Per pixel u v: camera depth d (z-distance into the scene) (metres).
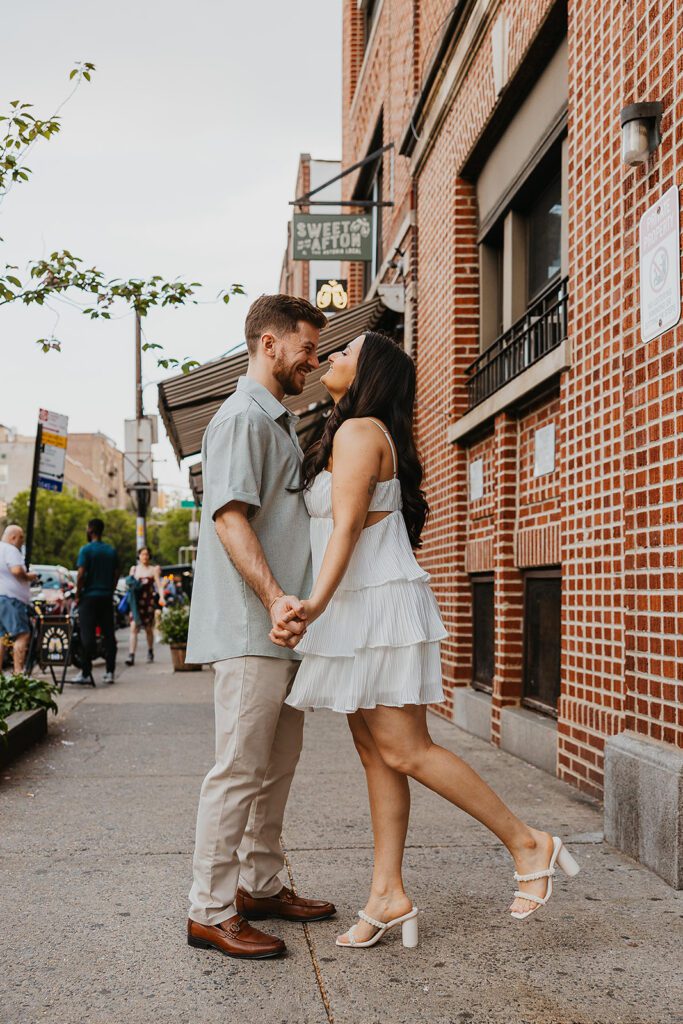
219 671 2.98
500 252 8.34
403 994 2.66
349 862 3.95
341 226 11.85
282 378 3.19
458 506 8.33
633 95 4.31
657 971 2.81
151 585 15.45
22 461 111.31
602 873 3.74
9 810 4.89
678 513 3.73
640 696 4.07
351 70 16.64
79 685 11.55
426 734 3.02
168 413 9.48
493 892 3.53
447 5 8.73
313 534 3.13
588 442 5.16
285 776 3.26
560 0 5.68
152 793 5.31
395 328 11.36
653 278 3.97
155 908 3.37
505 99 6.98
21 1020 2.50
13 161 6.51
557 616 6.12
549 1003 2.60
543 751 5.86
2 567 10.56
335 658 2.95
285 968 2.84
